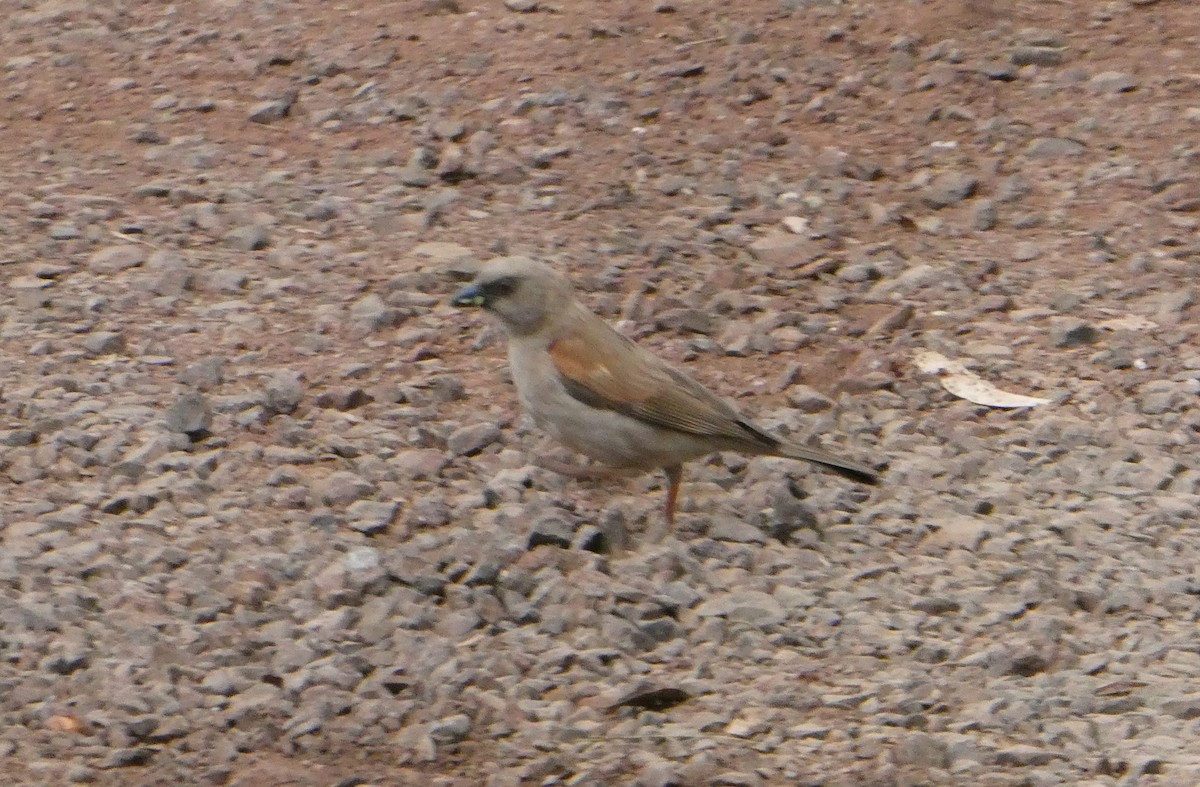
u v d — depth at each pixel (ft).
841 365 54.85
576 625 40.68
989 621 41.39
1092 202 65.77
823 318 57.67
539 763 35.14
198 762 34.76
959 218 64.95
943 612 41.96
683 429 42.86
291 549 42.78
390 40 78.48
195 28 80.38
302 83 74.64
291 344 54.44
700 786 34.50
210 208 63.77
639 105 72.90
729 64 75.87
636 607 41.01
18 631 38.47
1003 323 57.57
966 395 53.01
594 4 81.56
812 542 45.06
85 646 38.04
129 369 52.19
